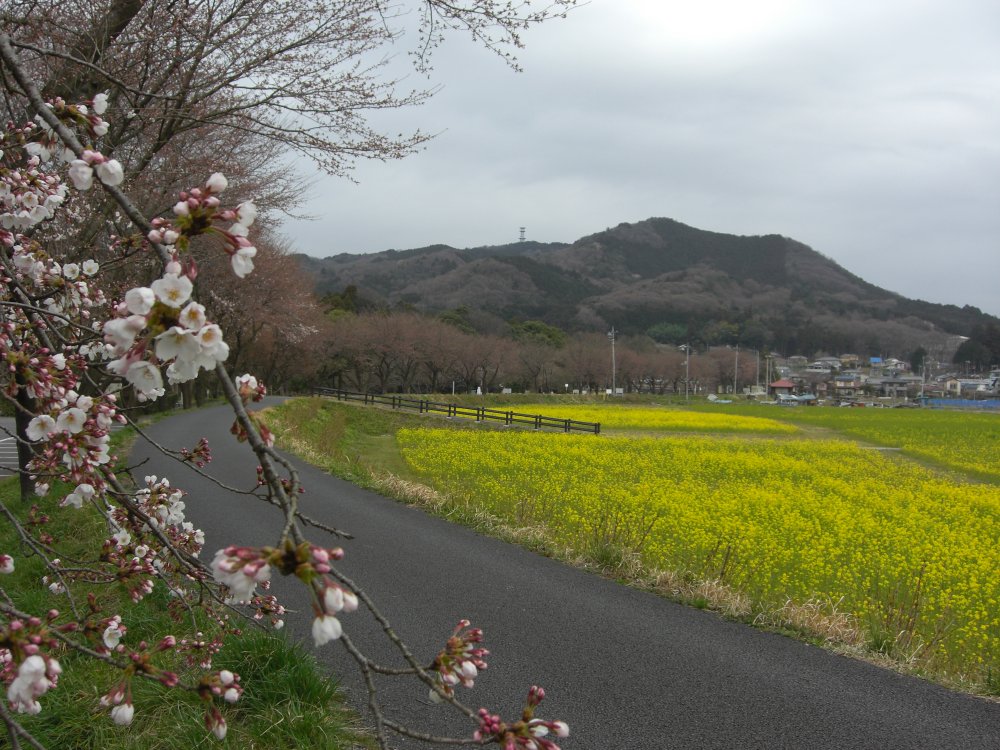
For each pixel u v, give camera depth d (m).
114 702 2.01
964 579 10.48
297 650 4.99
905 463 28.12
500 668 5.61
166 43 6.97
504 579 8.05
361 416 36.53
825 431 44.25
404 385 64.44
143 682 4.59
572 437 30.31
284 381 61.44
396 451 25.59
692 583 8.08
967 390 117.88
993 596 9.77
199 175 8.70
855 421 52.94
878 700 5.32
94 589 6.45
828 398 115.75
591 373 81.00
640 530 11.77
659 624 6.80
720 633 6.64
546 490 16.17
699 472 21.59
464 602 7.18
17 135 2.94
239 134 9.29
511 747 1.75
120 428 20.56
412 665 1.75
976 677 6.03
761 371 120.94
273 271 30.09
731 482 19.81
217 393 50.78
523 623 6.66
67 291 3.52
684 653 6.11
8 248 3.56
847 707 5.19
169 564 3.71
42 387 2.48
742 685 5.50
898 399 112.81
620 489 16.66
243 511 10.57
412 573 8.13
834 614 7.20
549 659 5.84
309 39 7.01
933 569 10.62
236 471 14.33
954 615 8.55
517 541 9.87
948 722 5.01
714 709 5.07
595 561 8.82
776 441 35.00
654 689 5.36
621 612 7.09
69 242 6.69
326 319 53.34
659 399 82.31
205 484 12.59
